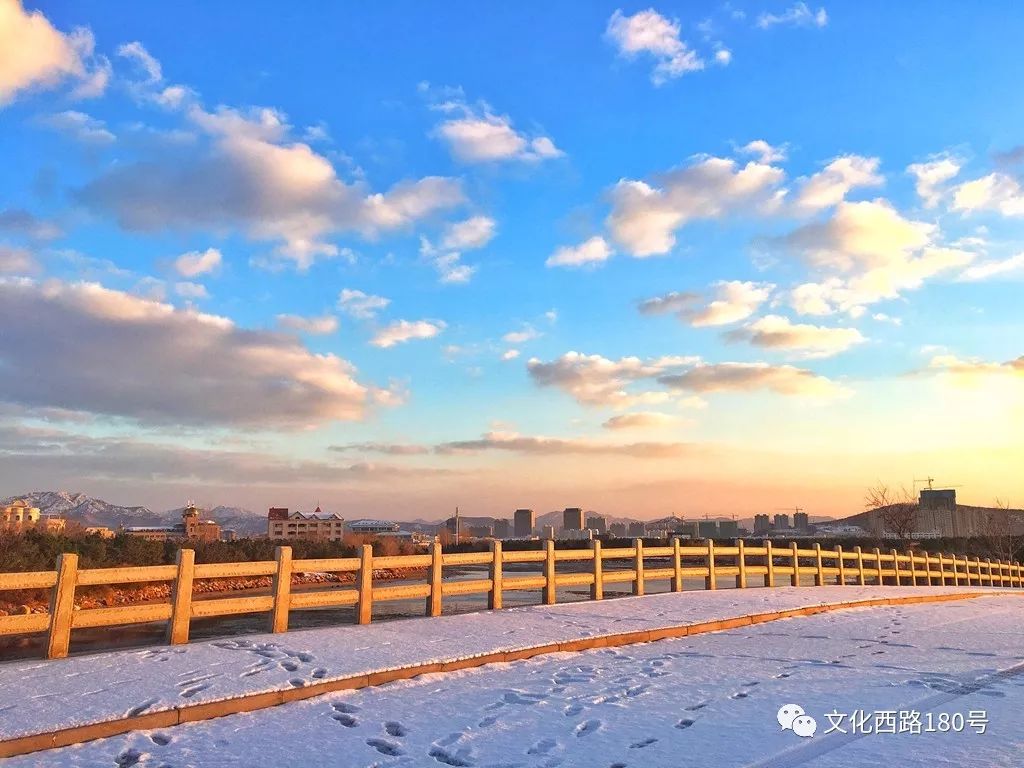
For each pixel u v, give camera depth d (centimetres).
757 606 1588
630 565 4519
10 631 904
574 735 661
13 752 614
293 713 743
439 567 1363
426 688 855
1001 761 546
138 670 855
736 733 652
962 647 1127
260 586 3459
